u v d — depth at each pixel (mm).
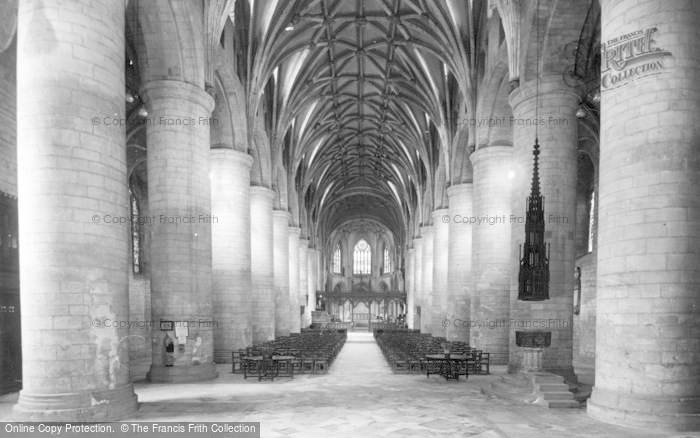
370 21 28922
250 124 23406
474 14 23203
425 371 17938
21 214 9625
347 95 39219
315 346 23641
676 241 9398
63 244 9477
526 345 13406
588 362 22156
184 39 15641
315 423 10039
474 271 22156
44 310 9367
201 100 16062
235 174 21688
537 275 12969
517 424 9938
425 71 31328
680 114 9547
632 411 9477
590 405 10516
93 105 9969
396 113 40625
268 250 28172
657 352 9344
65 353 9383
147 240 27203
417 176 45594
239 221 21578
